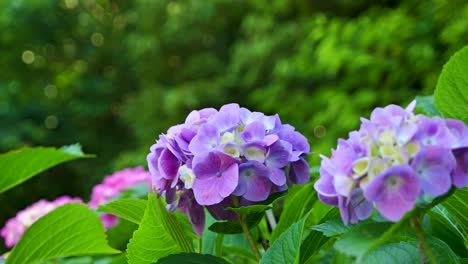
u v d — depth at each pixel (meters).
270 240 1.35
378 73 6.87
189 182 1.10
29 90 12.30
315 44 7.85
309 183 1.34
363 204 0.93
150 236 1.16
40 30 12.23
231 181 1.06
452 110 1.39
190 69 10.99
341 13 8.67
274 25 8.95
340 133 6.82
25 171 1.48
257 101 8.70
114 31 12.92
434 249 1.05
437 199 0.90
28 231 1.33
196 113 1.19
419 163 0.87
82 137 12.11
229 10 10.81
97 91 12.22
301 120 7.85
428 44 6.41
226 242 1.57
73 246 1.41
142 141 10.60
